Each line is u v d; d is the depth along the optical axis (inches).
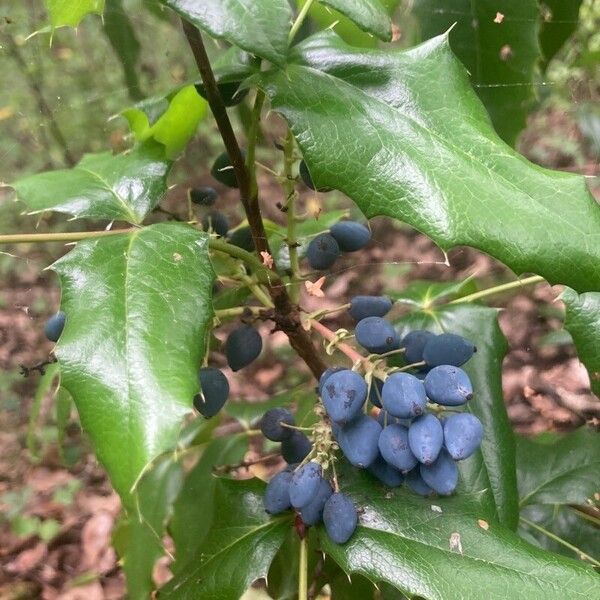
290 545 9.3
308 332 7.4
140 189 6.8
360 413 5.9
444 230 5.4
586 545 9.6
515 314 18.6
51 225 18.0
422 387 5.5
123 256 5.5
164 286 5.3
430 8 9.1
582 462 9.8
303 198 21.7
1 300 18.8
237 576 7.0
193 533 10.6
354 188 5.7
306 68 6.2
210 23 4.4
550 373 17.3
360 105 5.9
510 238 5.3
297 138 5.8
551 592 5.7
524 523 9.7
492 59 9.3
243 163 6.7
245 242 8.1
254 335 7.2
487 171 5.6
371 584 8.7
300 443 7.3
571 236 5.3
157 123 8.1
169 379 4.8
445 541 6.1
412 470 6.0
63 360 4.9
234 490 7.5
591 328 7.7
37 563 18.6
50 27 6.7
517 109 9.6
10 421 20.8
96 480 20.4
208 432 11.7
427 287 9.4
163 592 7.3
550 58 11.1
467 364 8.1
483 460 7.4
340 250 8.0
